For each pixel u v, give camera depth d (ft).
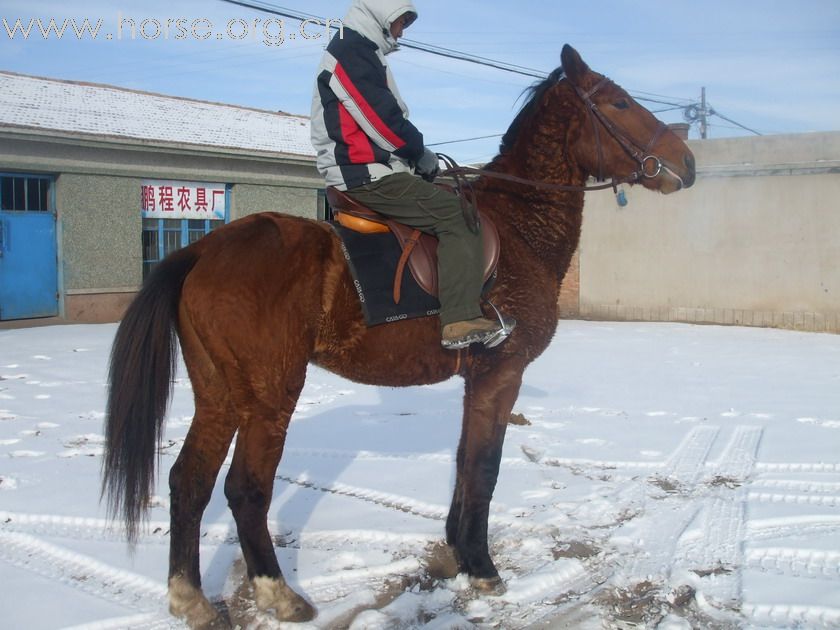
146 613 10.43
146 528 13.37
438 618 10.57
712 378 29.19
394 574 11.91
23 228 44.34
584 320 53.93
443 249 11.04
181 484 10.35
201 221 52.42
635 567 12.16
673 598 11.08
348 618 10.55
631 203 52.31
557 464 17.81
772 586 11.25
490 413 11.89
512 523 14.02
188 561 10.25
